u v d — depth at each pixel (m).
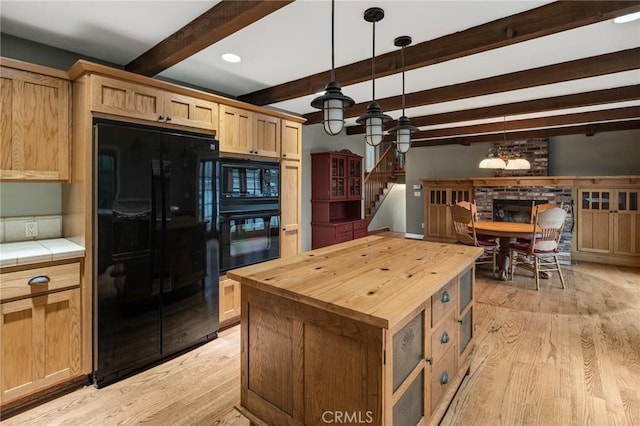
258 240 3.40
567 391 2.17
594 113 4.94
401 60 2.63
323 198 5.21
